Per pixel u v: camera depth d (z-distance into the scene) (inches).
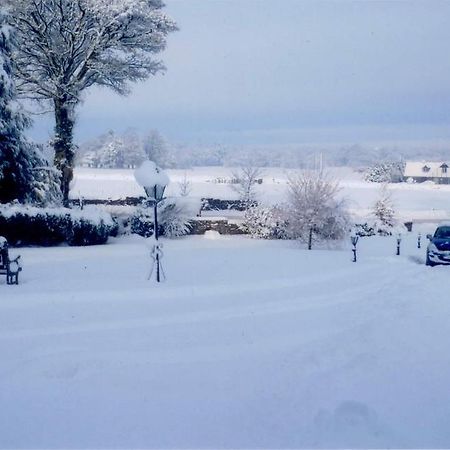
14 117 1160.2
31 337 383.2
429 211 2224.4
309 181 1149.7
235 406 267.7
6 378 302.7
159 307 485.4
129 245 1083.3
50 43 1365.7
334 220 1128.2
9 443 225.3
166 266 736.3
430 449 220.7
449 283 650.8
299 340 392.8
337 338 397.4
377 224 1512.1
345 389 292.2
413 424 247.6
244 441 229.5
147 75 1497.3
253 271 702.5
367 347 372.8
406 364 335.0
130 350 358.0
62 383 296.5
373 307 506.9
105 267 719.7
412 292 585.0
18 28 1315.2
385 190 2148.1
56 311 459.8
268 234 1312.7
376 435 233.8
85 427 242.1
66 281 596.4
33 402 270.1
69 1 1332.4
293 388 293.6
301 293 570.6
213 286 582.9
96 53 1384.1
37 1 1300.4
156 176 631.2
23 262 769.6
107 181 3038.9
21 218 1034.1
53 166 1326.3
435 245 856.3
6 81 1152.2
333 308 504.1
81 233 1077.1
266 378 309.0
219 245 1101.1
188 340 385.1
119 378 305.0
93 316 445.4
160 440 229.8
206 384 298.0
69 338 382.6
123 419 251.0
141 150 5068.9
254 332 411.2
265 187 2667.3
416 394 285.3
